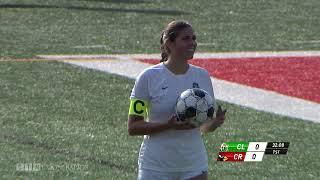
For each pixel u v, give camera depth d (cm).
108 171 3597
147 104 2441
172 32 2405
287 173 3675
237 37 8269
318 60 7150
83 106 4984
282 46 7850
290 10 10275
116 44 7588
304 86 6016
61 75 5969
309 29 8988
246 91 5759
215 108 2497
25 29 8238
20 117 4609
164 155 2412
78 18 9088
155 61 6831
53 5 9981
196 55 7194
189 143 2420
